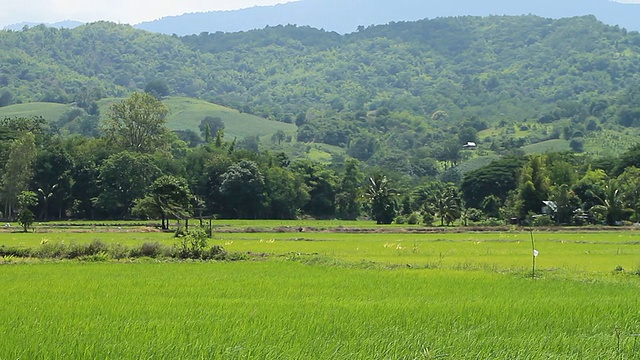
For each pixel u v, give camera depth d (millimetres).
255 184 130250
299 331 20734
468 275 36375
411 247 59438
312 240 70000
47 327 21031
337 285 31906
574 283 33438
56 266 40812
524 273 38312
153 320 22203
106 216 122812
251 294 28781
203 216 129250
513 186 132625
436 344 19484
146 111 146500
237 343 19141
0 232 80812
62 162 121500
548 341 20000
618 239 72500
